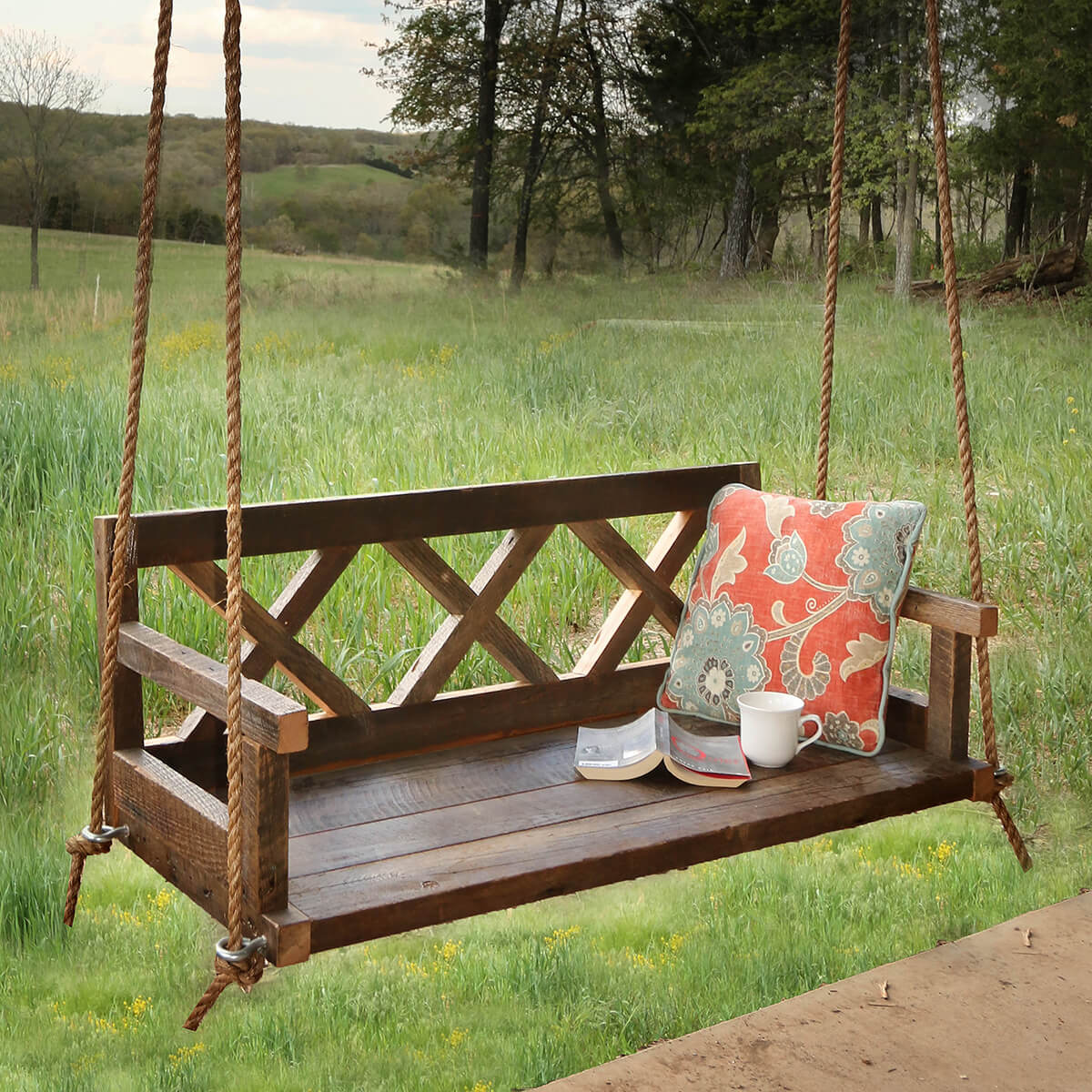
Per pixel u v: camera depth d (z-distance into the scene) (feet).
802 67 56.08
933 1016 7.88
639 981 9.16
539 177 68.90
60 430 20.77
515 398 28.02
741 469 11.22
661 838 7.72
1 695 12.89
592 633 16.11
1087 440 23.53
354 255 66.59
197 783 8.91
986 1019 7.81
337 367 35.94
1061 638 14.66
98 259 56.03
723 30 64.85
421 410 26.27
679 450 23.68
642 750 8.93
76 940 9.16
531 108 67.56
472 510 9.80
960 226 66.95
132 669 8.30
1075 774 12.00
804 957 9.37
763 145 64.18
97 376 32.91
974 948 8.82
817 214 69.56
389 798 8.52
